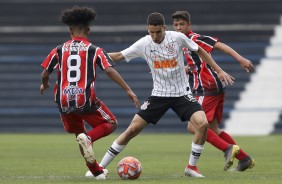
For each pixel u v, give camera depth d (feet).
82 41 93.71
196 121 97.55
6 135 255.29
